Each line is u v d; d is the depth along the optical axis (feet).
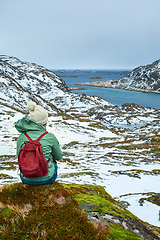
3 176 105.19
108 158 182.60
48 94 615.98
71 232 11.06
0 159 142.61
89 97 629.10
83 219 12.86
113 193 93.40
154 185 112.47
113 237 14.08
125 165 161.48
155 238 20.48
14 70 627.05
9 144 176.65
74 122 340.80
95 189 42.29
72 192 29.96
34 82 637.71
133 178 123.34
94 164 159.84
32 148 11.02
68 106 546.67
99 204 24.07
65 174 120.47
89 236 11.44
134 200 84.58
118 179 121.29
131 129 361.71
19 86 476.54
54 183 15.35
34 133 12.13
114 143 248.52
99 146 228.43
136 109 523.29
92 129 309.83
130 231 18.44
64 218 12.14
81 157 181.47
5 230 10.43
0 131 209.77
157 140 257.96
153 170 147.33
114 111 510.58
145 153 208.64
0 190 15.12
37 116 12.35
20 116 269.85
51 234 10.66
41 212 12.16
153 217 68.85
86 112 506.48
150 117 452.35
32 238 10.27
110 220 19.71
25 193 13.64
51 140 12.32
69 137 253.44
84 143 236.02
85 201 24.17
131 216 23.67
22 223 11.07
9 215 11.69
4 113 272.10
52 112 444.14
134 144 246.88
